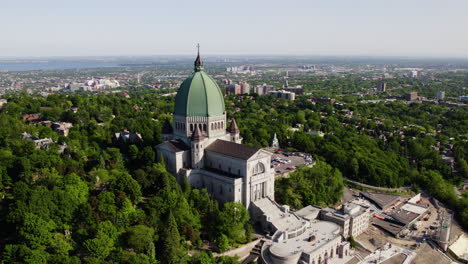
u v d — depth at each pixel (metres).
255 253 171.75
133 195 178.12
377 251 196.25
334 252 181.38
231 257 157.00
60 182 174.62
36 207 151.88
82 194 171.12
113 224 159.88
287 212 198.50
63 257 135.12
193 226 173.12
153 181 194.38
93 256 141.88
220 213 173.62
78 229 156.00
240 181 194.00
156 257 155.88
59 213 156.12
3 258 134.62
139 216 164.25
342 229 198.12
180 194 185.38
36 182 178.50
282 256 161.25
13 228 154.25
